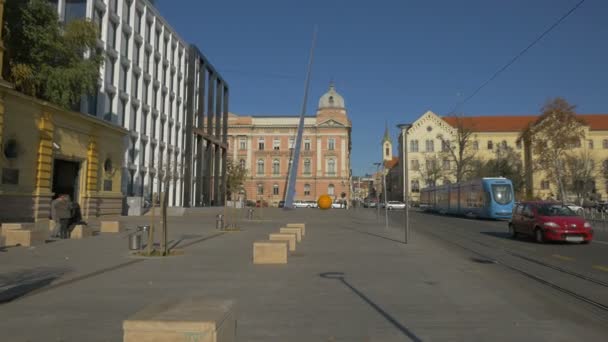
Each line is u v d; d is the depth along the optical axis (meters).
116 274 9.99
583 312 6.84
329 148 91.56
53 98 22.44
